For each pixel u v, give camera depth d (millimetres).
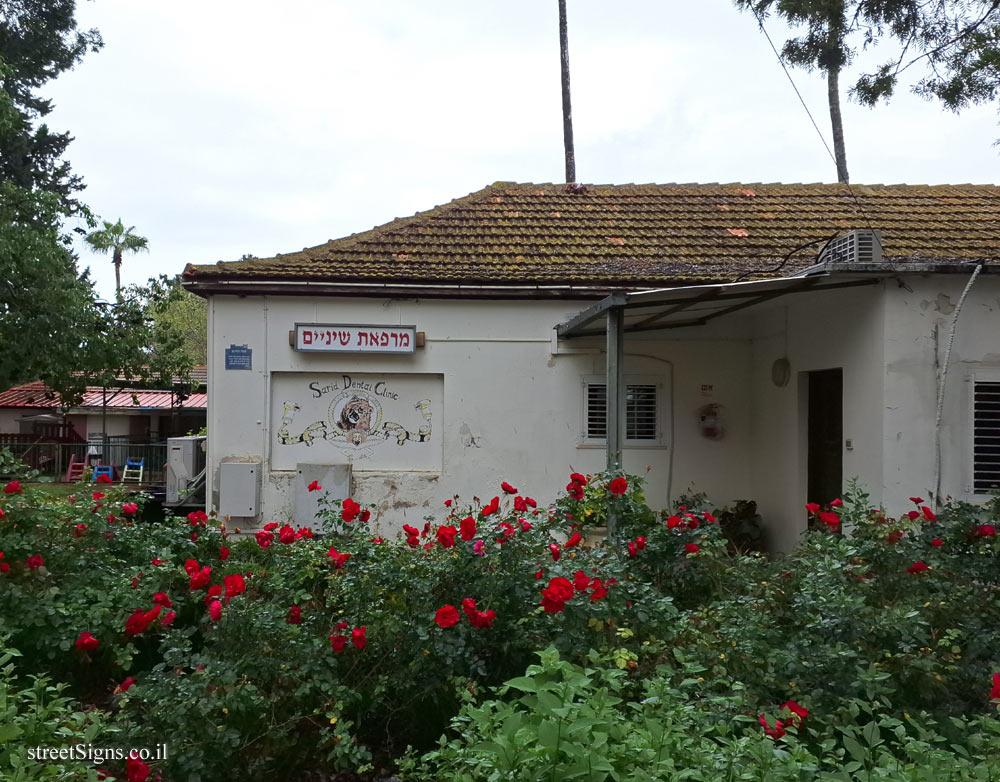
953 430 7160
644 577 5020
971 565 5098
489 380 9094
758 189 12445
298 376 9094
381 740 4133
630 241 10305
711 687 3660
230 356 8914
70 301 15930
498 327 9086
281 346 8969
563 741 2533
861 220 10844
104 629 4598
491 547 4141
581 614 3854
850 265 6641
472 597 4090
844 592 4355
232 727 3562
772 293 7438
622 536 5359
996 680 3242
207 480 8984
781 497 8867
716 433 9562
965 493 7129
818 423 8516
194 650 4934
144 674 3707
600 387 9203
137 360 18141
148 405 26078
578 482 5137
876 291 7219
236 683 3600
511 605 4051
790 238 10352
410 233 10438
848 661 3793
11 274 15359
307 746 3867
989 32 8547
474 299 9039
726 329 9586
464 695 3305
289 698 3838
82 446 23406
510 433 9109
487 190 12188
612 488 5367
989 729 3338
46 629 4586
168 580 5121
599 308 6914
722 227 10805
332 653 3982
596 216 11234
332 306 8945
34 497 5230
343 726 3646
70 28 27391
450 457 9062
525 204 11664
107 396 26500
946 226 10305
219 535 5984
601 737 2572
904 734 3135
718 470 9555
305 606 4637
